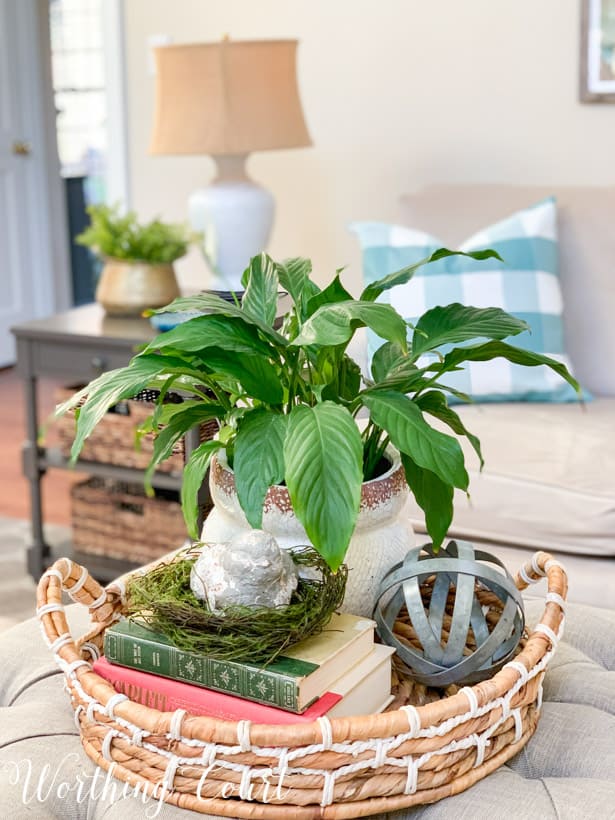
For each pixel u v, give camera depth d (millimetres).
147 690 943
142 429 1178
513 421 2053
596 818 865
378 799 862
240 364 978
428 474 1063
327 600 961
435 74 2996
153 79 3395
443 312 1064
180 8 3311
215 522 1097
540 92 2869
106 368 2412
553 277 2217
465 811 882
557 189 2436
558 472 1837
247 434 941
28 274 5105
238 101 2633
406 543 1107
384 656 1002
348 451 875
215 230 2770
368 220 3186
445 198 2494
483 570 1024
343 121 3152
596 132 2820
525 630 1108
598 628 1246
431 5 2957
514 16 2859
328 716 901
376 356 1089
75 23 5305
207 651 909
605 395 2293
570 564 1823
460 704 886
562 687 1104
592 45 2754
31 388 2531
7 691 1135
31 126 5039
